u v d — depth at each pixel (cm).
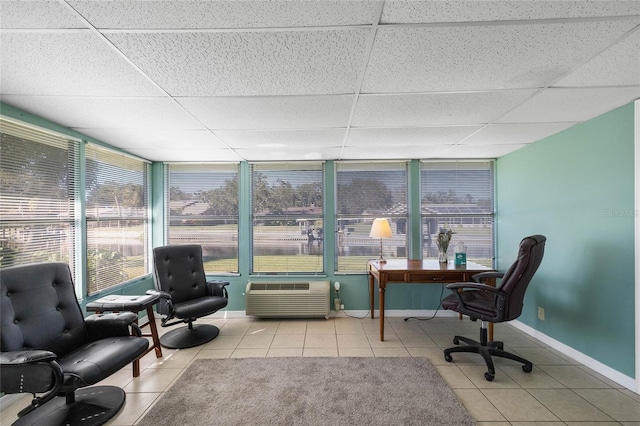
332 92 182
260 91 180
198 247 347
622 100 200
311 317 371
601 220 230
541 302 293
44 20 113
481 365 248
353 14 113
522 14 113
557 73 160
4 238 200
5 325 169
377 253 383
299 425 175
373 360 255
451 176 383
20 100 190
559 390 211
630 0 105
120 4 105
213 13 111
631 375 210
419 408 190
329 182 385
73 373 162
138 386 218
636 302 206
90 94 182
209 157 365
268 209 387
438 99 194
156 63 146
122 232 328
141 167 365
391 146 319
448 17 115
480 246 382
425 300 376
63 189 247
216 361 255
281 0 105
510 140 297
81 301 262
